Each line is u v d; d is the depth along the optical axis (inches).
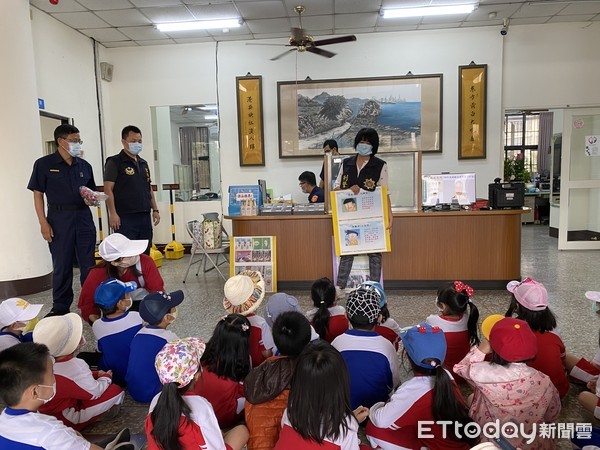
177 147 269.9
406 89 245.0
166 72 258.2
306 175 220.5
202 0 198.5
